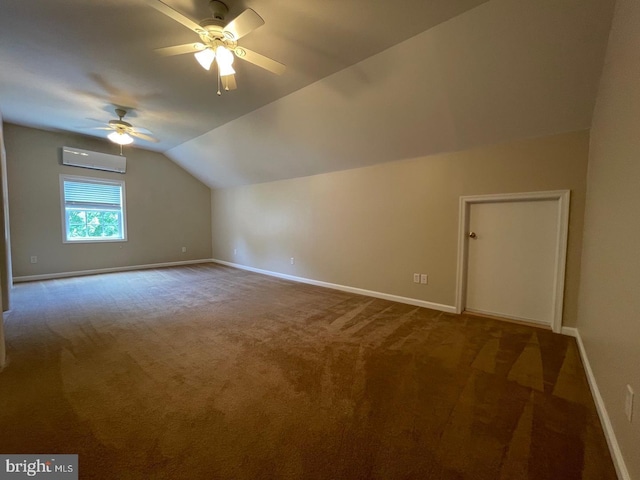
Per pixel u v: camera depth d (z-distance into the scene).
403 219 3.69
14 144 4.64
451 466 1.23
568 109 2.38
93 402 1.66
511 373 1.99
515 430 1.44
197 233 7.17
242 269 6.33
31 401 1.66
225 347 2.40
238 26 1.78
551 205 2.77
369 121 3.24
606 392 1.46
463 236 3.21
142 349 2.35
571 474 1.19
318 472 1.20
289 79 2.85
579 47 1.93
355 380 1.90
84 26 2.13
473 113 2.70
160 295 4.09
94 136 5.28
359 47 2.33
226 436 1.40
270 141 4.36
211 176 6.57
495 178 2.97
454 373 1.99
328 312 3.35
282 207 5.39
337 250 4.49
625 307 1.25
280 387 1.82
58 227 5.13
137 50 2.44
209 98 3.36
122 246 5.96
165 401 1.67
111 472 1.18
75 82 3.02
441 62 2.33
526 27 1.92
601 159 1.95
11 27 2.14
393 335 2.66
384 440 1.38
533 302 2.93
